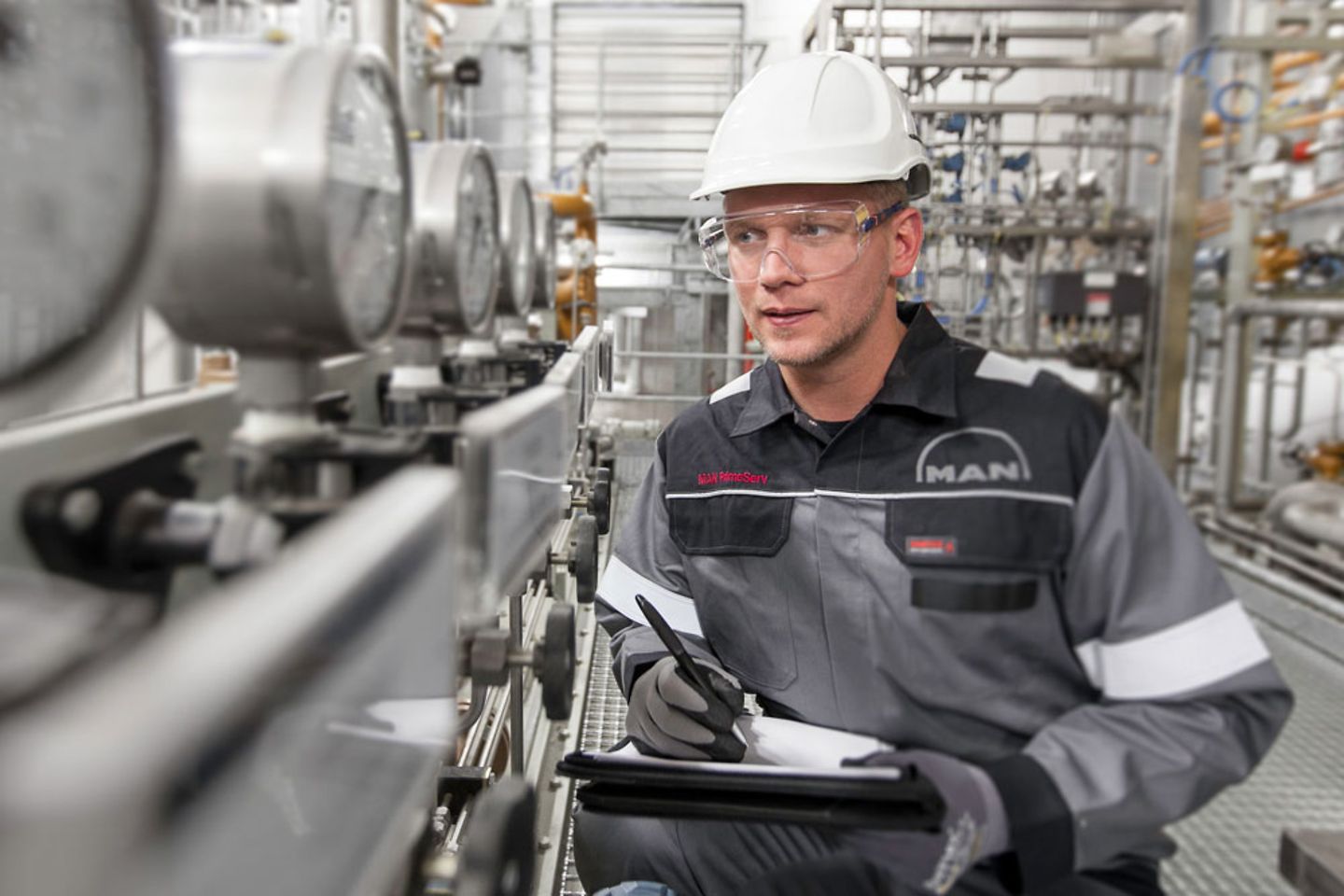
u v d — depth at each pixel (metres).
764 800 0.93
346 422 0.83
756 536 1.23
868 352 1.18
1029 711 1.15
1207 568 1.10
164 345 1.11
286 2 2.02
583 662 2.61
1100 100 4.30
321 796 0.39
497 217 1.18
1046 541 1.11
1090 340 4.40
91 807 0.23
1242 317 4.37
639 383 6.63
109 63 0.47
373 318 0.73
